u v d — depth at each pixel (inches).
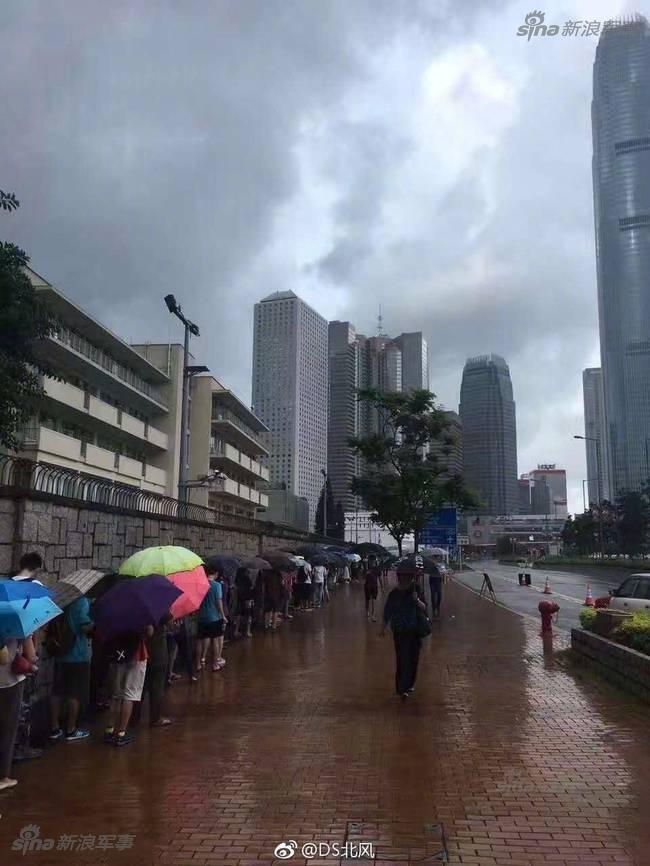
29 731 263.6
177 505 591.8
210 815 199.2
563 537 4192.9
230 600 604.7
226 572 499.5
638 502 2844.5
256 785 224.8
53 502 345.7
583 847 177.2
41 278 1268.5
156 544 512.4
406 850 175.6
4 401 440.1
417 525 1104.8
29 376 461.7
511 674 432.8
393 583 1652.3
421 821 194.2
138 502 498.3
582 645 468.4
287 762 250.1
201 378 2103.8
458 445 1153.4
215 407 2167.8
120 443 1683.1
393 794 215.9
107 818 197.3
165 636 315.3
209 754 260.5
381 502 1091.3
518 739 280.8
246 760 252.5
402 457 1075.9
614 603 558.6
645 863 168.4
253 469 2504.9
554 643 583.5
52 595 260.2
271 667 462.3
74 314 1368.1
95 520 401.4
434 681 409.1
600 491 3769.7
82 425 1488.7
